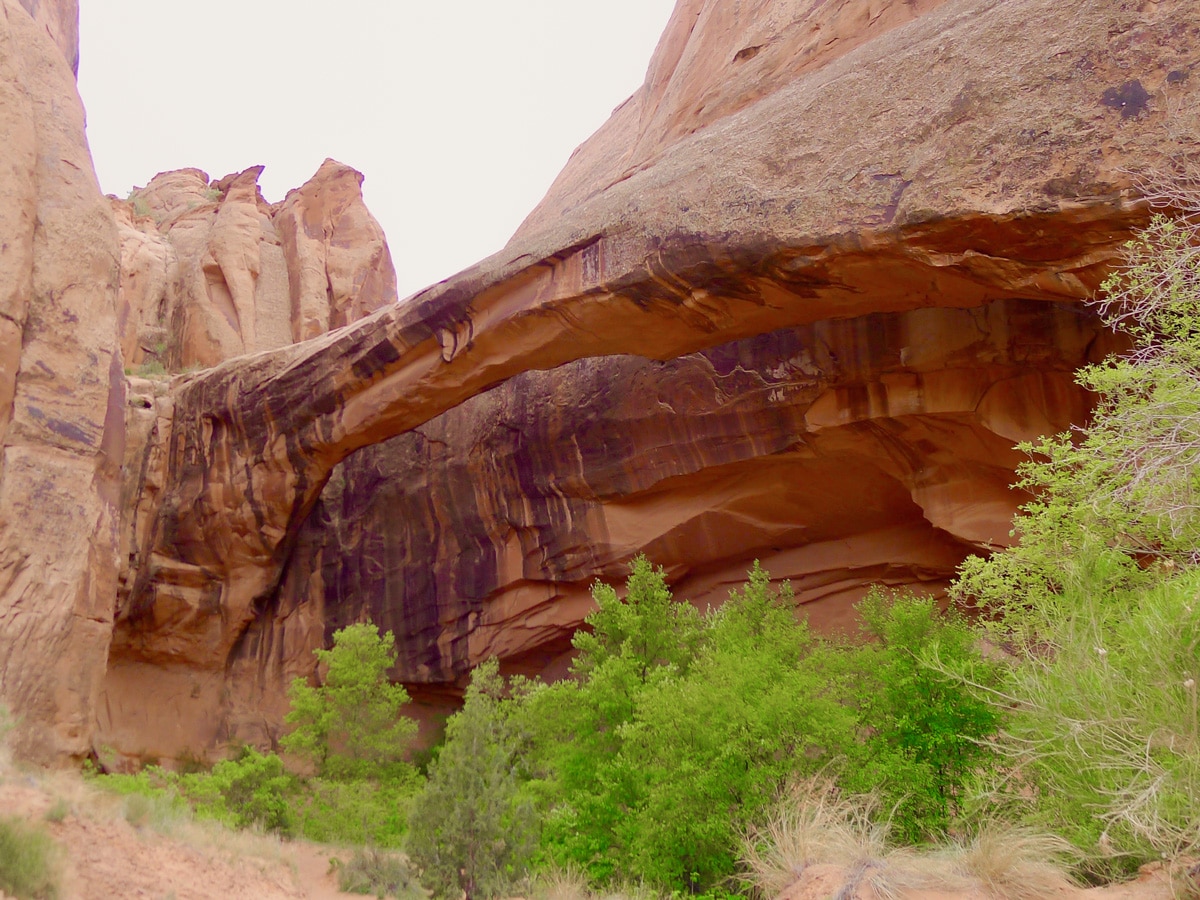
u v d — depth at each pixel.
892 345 14.01
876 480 15.52
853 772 8.09
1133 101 8.98
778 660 10.45
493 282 14.88
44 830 6.42
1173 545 7.16
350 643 18.28
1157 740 5.47
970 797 6.85
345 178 37.34
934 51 11.05
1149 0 9.30
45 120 15.10
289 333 33.12
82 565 12.89
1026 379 13.16
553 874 9.32
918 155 10.45
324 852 12.71
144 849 7.34
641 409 17.23
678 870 8.23
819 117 11.85
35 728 11.69
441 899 9.20
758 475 16.53
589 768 11.00
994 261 10.05
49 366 13.49
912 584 15.86
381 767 17.33
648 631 13.39
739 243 11.70
